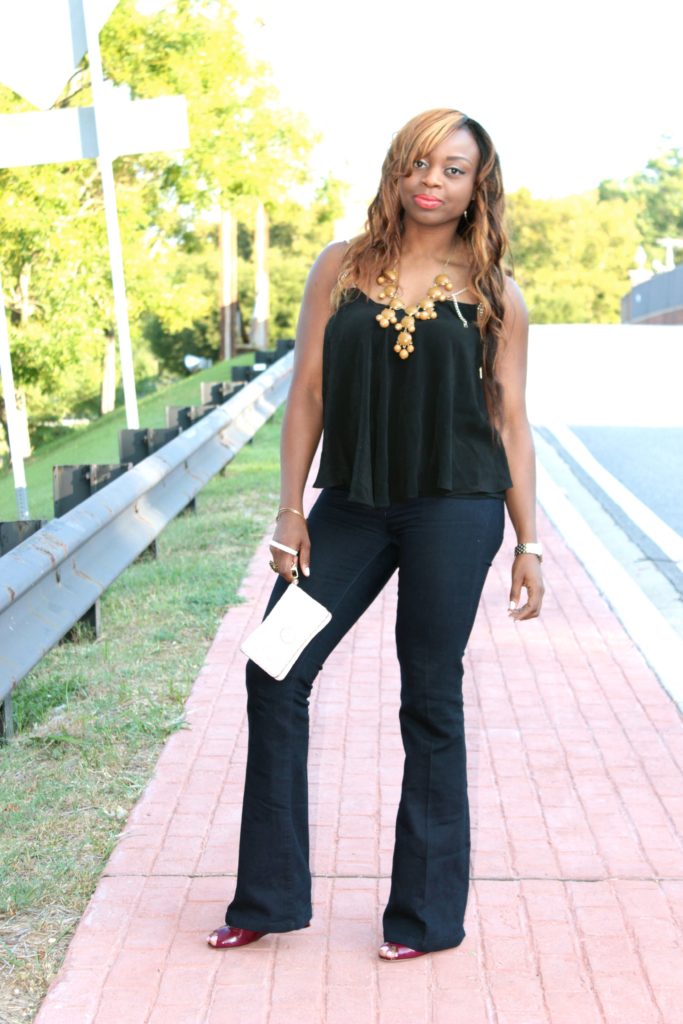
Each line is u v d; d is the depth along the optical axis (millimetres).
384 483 3084
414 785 3248
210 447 9188
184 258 58219
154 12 21641
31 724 4844
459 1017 3047
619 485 10047
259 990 3141
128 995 3111
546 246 82438
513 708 5090
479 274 3064
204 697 5102
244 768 4418
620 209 87250
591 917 3498
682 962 3285
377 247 3088
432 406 3070
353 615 3221
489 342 3092
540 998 3127
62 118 8508
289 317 63375
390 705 5094
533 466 3244
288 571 3180
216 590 6555
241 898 3305
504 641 5945
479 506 3133
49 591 4922
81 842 3879
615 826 4047
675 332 25609
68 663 5523
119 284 9141
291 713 3213
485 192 3066
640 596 6668
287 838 3270
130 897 3561
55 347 21516
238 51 22156
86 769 4406
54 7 8188
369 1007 3080
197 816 4055
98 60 8320
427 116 3020
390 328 3047
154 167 24062
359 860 3805
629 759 4582
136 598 6527
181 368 60406
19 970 3219
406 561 3137
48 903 3537
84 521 5285
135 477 6336
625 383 17344
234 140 23250
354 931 3418
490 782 4383
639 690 5297
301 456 3213
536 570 3283
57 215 19875
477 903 3568
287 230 65500
